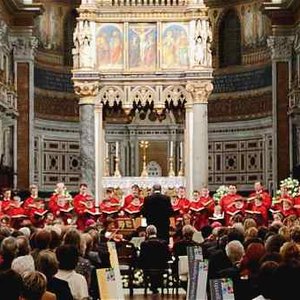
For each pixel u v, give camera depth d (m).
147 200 29.17
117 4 40.69
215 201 37.12
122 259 24.55
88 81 40.34
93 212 34.66
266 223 33.44
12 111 48.50
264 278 10.63
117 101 40.72
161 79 40.53
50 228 17.44
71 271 13.48
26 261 12.69
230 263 15.85
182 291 25.02
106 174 42.25
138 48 40.72
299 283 10.50
